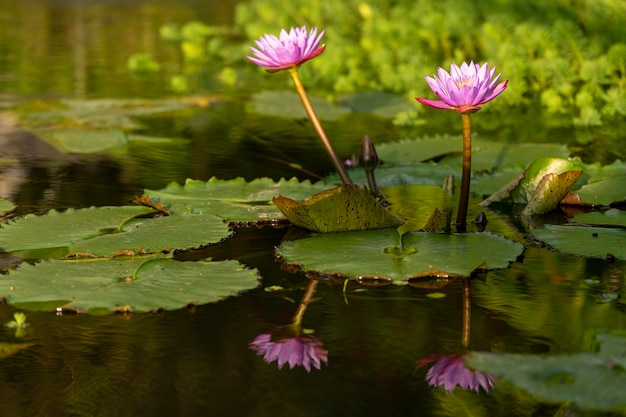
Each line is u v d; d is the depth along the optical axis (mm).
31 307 3799
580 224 5000
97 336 3549
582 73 8828
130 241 4562
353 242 4566
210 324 3654
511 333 3494
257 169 6488
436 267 4164
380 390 3090
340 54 11203
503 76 9203
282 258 4430
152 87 10078
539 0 10797
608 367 3031
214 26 15562
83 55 12312
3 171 6355
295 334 3545
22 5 17672
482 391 3078
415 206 5434
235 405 3004
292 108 8914
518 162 6199
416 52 10828
